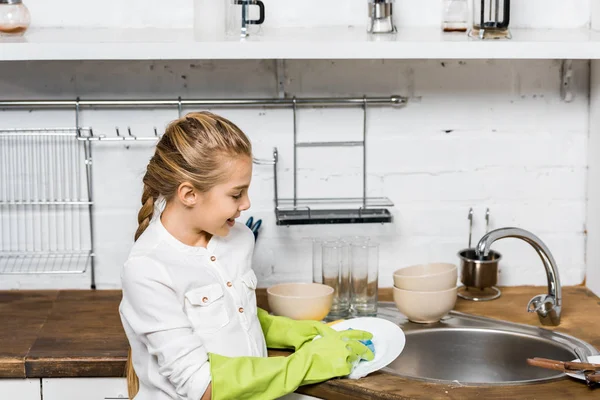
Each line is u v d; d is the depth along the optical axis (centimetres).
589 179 226
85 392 183
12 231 224
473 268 216
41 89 218
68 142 221
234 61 218
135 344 166
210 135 159
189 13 218
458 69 221
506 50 188
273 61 218
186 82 219
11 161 221
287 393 160
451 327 196
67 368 179
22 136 220
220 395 155
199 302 165
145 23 218
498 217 229
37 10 215
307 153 223
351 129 223
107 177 222
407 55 188
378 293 226
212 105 220
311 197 226
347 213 219
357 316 207
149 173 168
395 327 185
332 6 219
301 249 228
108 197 223
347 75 220
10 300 218
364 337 175
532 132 225
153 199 175
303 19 219
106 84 218
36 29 214
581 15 220
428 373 195
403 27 220
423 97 222
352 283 208
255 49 186
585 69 222
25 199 223
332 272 208
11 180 222
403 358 194
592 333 191
